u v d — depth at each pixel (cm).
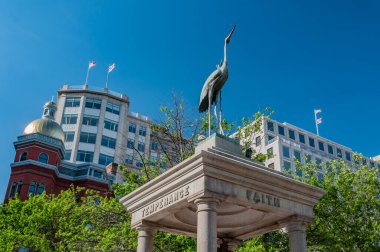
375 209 2700
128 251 2355
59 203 3681
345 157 11506
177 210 1248
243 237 1548
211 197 1099
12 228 3806
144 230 1366
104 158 8900
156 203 1296
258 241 2408
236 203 1160
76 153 8756
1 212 3847
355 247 2581
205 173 1115
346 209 2611
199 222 1085
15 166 6041
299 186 1272
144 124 9838
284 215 1274
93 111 9306
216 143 1292
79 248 2903
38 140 6244
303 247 1234
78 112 9206
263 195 1211
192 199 1124
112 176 6688
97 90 9625
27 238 3569
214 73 1451
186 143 2850
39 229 3700
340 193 2667
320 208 2547
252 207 1193
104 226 2672
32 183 5956
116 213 2619
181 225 1450
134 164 4941
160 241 2294
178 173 1188
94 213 2784
